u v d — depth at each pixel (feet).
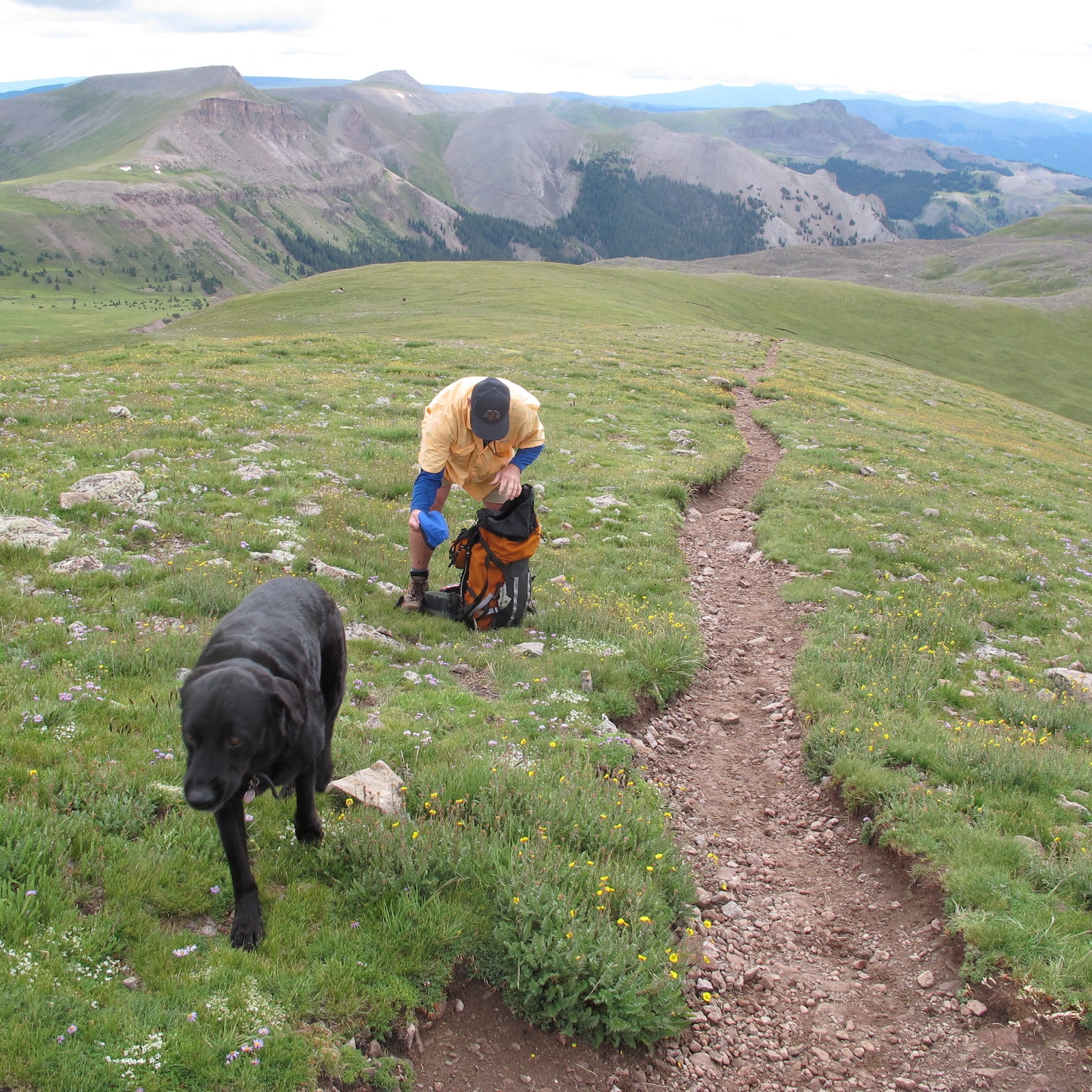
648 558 19.65
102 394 29.40
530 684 13.94
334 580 16.07
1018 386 140.67
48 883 9.43
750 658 16.62
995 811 12.25
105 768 10.58
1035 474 42.86
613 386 44.39
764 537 22.31
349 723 12.31
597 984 9.78
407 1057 9.25
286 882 10.12
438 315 88.02
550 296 102.73
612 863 10.91
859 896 11.60
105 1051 8.00
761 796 13.17
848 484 28.91
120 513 17.28
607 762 12.58
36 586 14.19
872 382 66.90
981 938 10.45
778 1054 9.95
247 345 48.11
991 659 17.13
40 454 20.07
